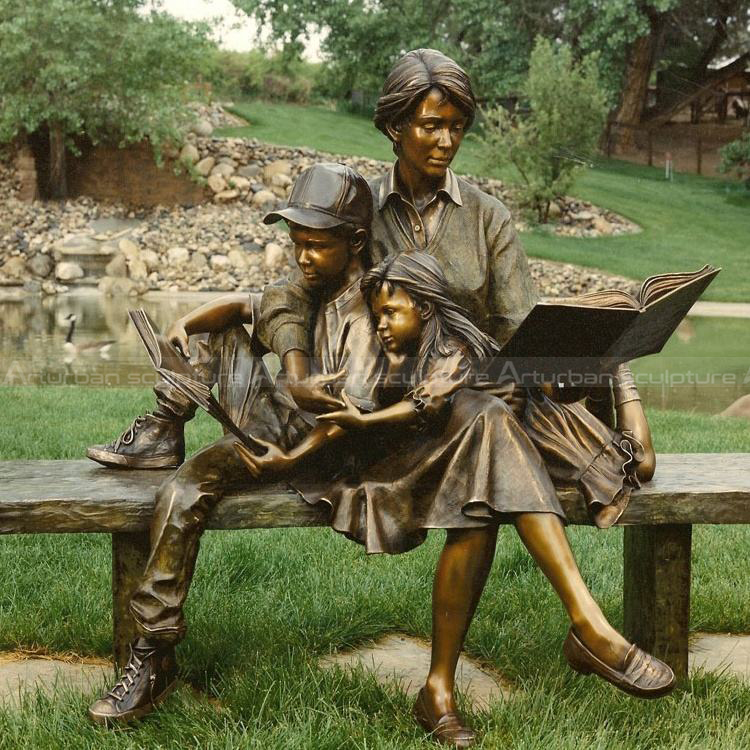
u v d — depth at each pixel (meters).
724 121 31.38
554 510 2.46
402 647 3.27
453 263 2.96
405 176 2.98
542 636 3.18
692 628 3.44
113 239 22.52
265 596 3.60
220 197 25.25
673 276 2.64
